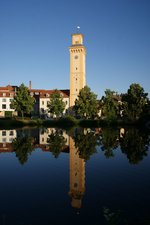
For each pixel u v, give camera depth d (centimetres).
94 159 2695
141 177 1955
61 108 10331
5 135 5191
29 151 3244
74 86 12294
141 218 1195
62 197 1516
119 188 1672
